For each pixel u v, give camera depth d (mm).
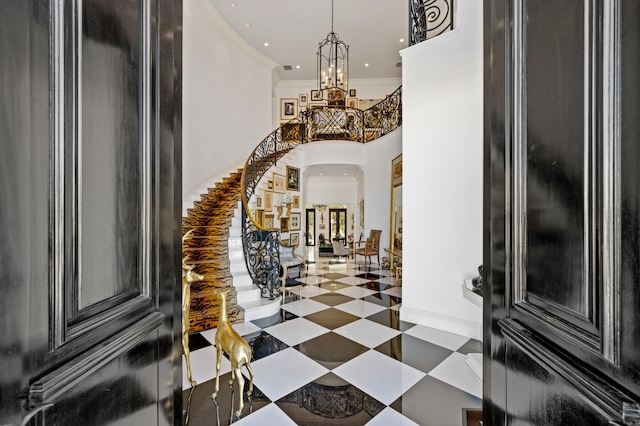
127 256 763
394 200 6773
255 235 4359
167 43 980
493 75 1007
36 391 470
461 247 3061
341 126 9039
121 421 706
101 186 662
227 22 6668
